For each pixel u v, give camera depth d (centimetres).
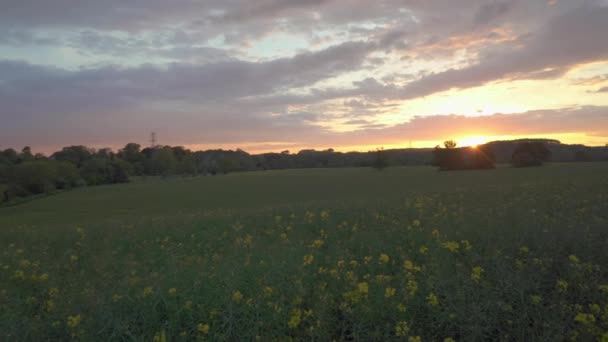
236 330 470
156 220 1633
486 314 467
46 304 611
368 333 452
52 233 1428
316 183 7469
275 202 4453
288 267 662
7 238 1386
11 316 531
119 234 1305
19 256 1016
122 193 7500
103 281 704
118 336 466
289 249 817
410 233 852
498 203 1262
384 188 5572
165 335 462
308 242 932
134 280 633
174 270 682
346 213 1266
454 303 485
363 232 948
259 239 1005
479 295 498
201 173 13462
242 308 496
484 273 584
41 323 511
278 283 582
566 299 511
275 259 718
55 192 8556
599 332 419
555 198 1245
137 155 14288
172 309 515
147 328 489
